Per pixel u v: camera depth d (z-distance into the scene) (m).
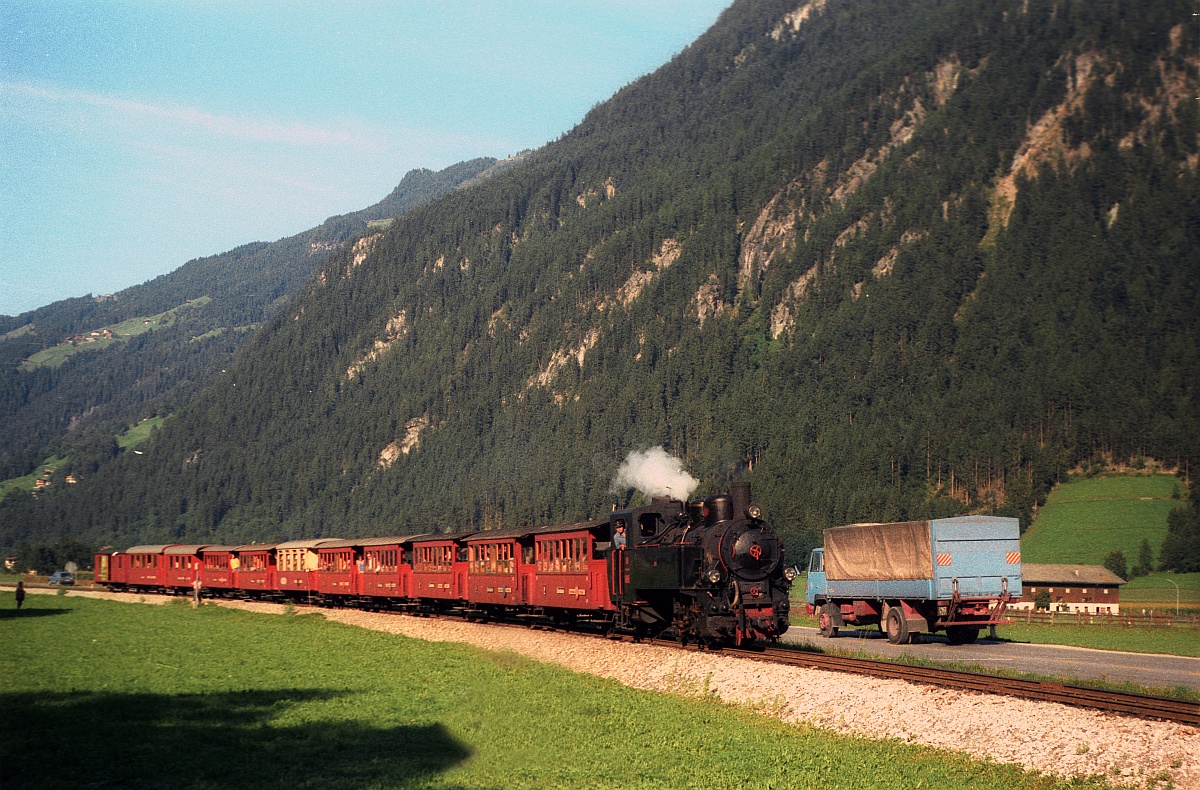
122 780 23.16
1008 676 29.53
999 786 20.27
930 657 37.84
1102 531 186.75
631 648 38.06
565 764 23.91
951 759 22.25
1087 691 24.22
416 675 38.03
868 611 47.53
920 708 25.12
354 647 47.50
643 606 39.75
